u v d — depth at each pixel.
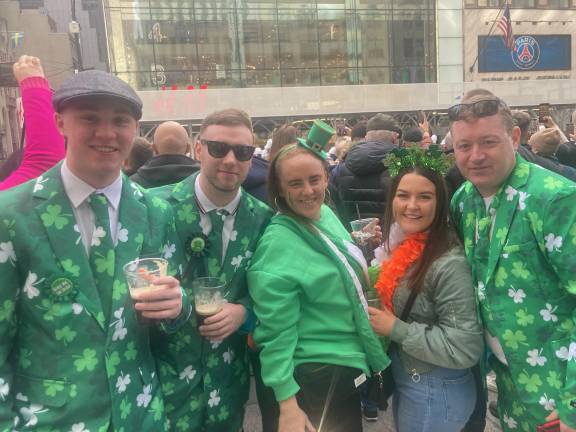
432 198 1.99
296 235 1.88
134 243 1.56
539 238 1.67
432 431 1.96
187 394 1.82
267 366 1.76
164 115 19.83
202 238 1.86
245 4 22.86
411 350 1.87
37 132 2.30
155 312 1.49
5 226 1.35
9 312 1.37
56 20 36.25
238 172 1.83
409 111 21.84
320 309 1.86
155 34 22.14
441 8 24.20
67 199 1.44
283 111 20.97
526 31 24.78
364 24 24.06
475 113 1.74
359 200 3.88
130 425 1.52
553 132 3.79
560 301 1.69
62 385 1.39
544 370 1.71
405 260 2.01
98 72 1.45
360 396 2.05
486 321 1.84
